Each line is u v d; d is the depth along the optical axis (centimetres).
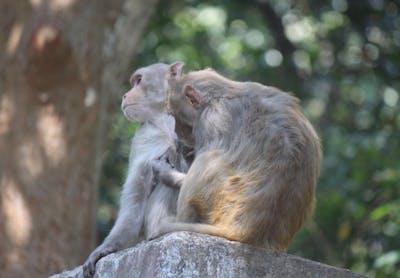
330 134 2330
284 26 2788
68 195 1709
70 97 1711
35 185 1689
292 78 2647
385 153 2122
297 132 934
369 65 2577
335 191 2045
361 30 2523
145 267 850
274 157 920
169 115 1078
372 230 1970
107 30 1847
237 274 855
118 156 2520
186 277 833
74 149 1717
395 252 1606
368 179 2016
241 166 925
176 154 1057
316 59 2659
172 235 845
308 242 2084
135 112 1141
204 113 971
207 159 934
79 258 1716
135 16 1958
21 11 1706
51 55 1672
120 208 1087
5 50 1712
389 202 1847
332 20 2647
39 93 1702
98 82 1762
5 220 1673
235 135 943
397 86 2488
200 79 992
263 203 909
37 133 1702
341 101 2622
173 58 2758
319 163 958
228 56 2833
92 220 1756
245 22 2845
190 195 929
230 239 904
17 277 1653
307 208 938
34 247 1672
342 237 1830
